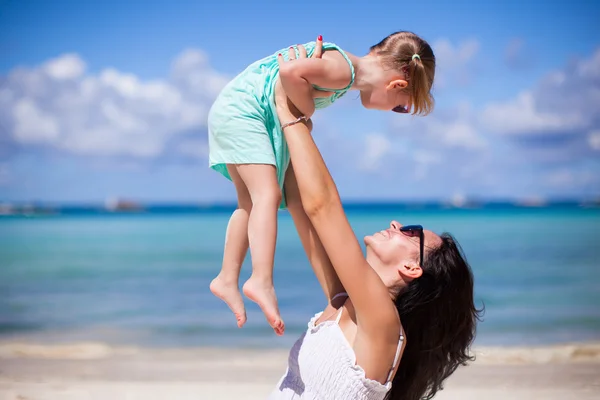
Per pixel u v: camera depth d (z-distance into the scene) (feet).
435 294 8.66
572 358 24.26
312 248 9.46
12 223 150.51
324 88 8.82
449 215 194.08
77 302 41.78
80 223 147.64
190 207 328.29
